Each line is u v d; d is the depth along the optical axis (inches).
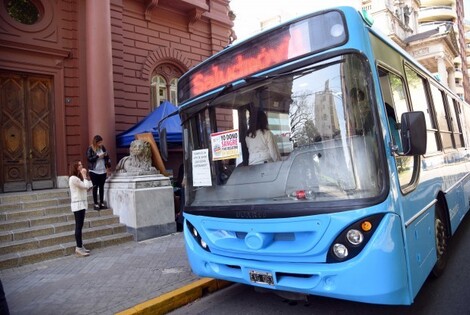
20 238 287.3
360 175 123.0
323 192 127.7
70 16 422.9
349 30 127.6
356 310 163.6
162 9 535.2
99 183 349.4
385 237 116.4
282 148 143.7
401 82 166.2
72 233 305.4
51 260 272.8
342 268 118.8
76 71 422.9
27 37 390.0
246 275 142.7
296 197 132.5
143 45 511.8
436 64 1155.3
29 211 317.4
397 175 128.3
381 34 154.9
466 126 318.7
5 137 380.2
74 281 222.2
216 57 166.1
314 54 133.5
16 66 382.6
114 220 338.6
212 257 155.7
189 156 178.4
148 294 194.1
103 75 417.4
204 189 167.0
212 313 177.3
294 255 128.1
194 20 564.1
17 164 385.1
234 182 154.6
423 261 141.8
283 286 132.0
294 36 139.0
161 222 338.3
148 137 377.1
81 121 421.1
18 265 259.9
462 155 275.6
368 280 115.3
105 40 423.5
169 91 548.4
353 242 118.1
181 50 558.9
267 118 148.6
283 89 142.9
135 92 495.8
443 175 202.5
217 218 152.3
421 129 123.8
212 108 169.8
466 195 275.3
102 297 193.5
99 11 421.4
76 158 416.5
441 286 180.9
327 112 131.8
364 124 125.3
